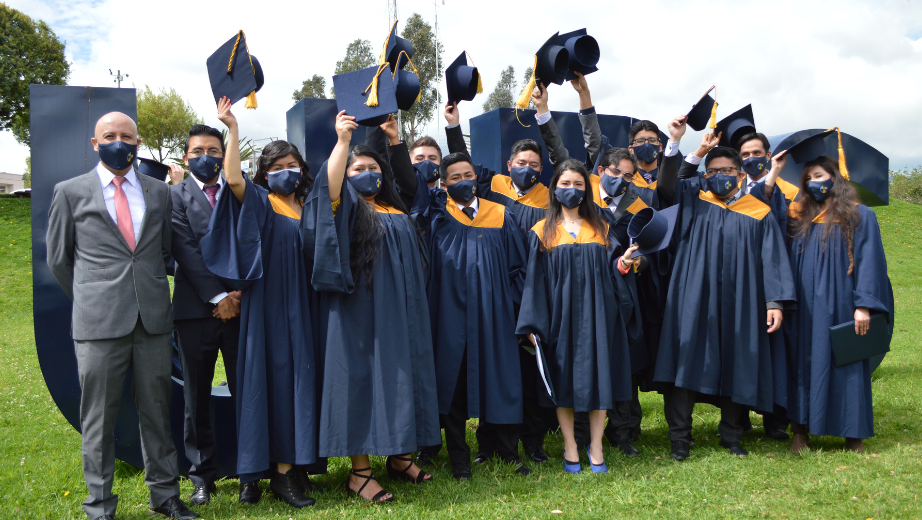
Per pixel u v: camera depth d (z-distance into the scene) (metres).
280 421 3.10
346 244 3.13
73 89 3.54
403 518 2.93
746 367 3.80
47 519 3.05
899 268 16.09
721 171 3.92
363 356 3.17
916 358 7.39
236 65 3.13
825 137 3.98
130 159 2.94
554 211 3.83
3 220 19.34
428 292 3.72
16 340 10.25
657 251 3.91
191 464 3.62
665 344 3.96
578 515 2.94
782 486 3.24
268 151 3.42
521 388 3.62
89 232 2.89
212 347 3.37
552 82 4.30
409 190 3.82
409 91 3.55
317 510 3.07
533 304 3.63
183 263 3.27
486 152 5.32
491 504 3.09
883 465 3.46
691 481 3.35
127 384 3.64
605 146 4.90
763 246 3.90
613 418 4.09
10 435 4.81
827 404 3.76
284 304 3.21
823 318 3.82
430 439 3.23
